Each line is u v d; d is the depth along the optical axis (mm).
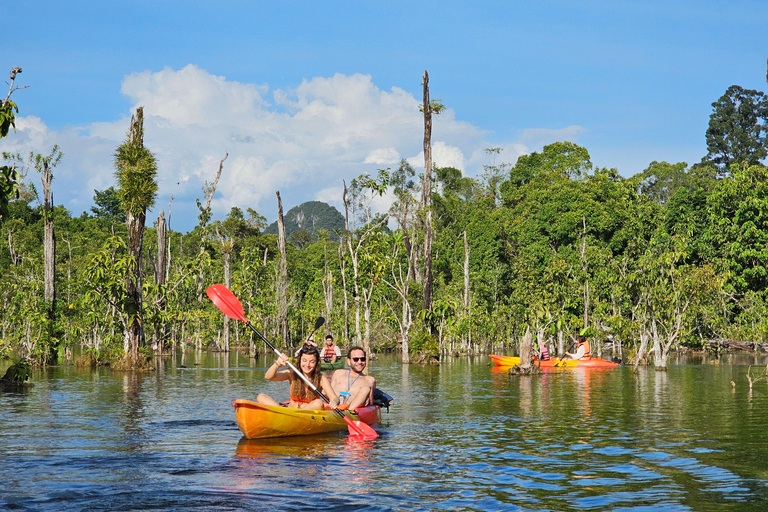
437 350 30703
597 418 11141
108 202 84812
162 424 10312
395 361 32875
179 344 50812
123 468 7129
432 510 5625
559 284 36812
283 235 44656
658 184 75812
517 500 5934
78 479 6629
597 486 6422
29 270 39062
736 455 7891
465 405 13172
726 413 11719
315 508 5680
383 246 33594
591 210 51625
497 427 10125
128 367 23859
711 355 33469
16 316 28250
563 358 26422
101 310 28609
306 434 9305
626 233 50688
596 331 34250
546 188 61750
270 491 6199
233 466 7250
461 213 70250
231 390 16234
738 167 39781
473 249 58469
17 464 7312
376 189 33688
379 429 9914
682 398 14297
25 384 17906
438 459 7668
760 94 82938
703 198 45125
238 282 43969
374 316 44281
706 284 23938
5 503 5773
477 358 36875
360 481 6594
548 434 9438
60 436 9148
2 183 11852
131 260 23328
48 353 27062
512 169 76500
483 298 52750
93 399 14062
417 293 46844
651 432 9609
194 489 6258
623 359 30391
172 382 18672
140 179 23781
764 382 18266
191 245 67000
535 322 33000
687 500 5938
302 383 10055
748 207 37562
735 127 82688
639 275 24703
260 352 41719
